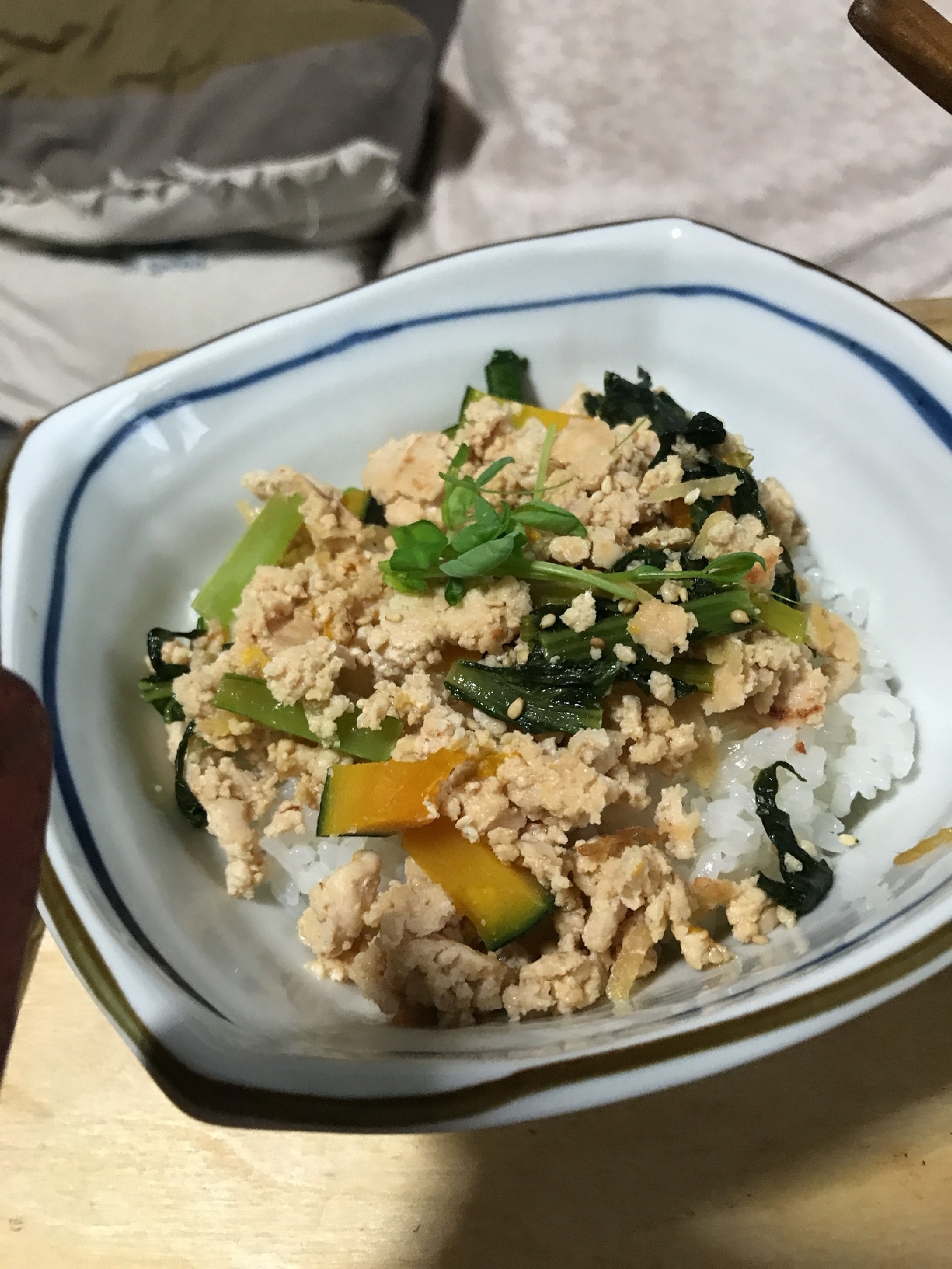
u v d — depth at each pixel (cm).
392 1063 15
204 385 23
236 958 19
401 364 24
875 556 22
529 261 23
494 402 24
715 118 40
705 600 21
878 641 22
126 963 16
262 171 40
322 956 20
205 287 44
